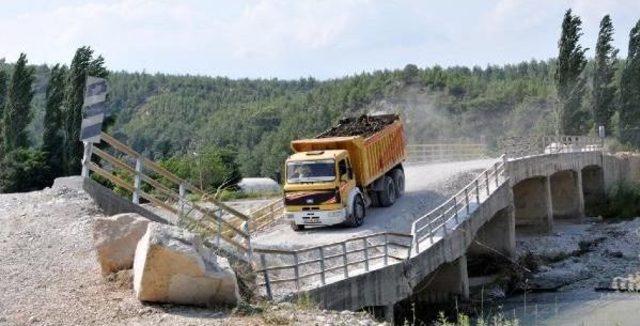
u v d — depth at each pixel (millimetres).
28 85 58312
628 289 28828
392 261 20812
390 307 19828
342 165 26047
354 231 25203
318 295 16453
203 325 11609
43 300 12539
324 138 28172
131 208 15703
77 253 15172
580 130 76750
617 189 54938
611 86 77625
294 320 12773
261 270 15172
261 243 23297
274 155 108250
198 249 12914
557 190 50688
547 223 42875
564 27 77062
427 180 35469
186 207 18938
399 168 32062
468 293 26781
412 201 30844
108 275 13820
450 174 36188
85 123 15172
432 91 145875
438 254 23656
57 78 54625
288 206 25953
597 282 31125
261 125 148625
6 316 11680
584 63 76625
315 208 25438
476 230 28219
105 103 15469
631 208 50906
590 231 43906
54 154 52938
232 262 15023
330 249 22125
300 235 25375
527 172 38656
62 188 20062
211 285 12727
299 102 160875
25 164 48156
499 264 32156
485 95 140500
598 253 37812
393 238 24875
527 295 29609
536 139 47344
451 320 24109
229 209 16062
